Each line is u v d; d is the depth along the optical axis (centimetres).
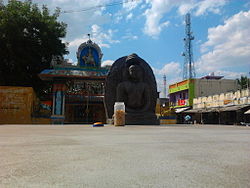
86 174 167
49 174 167
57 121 1898
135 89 1128
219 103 2997
